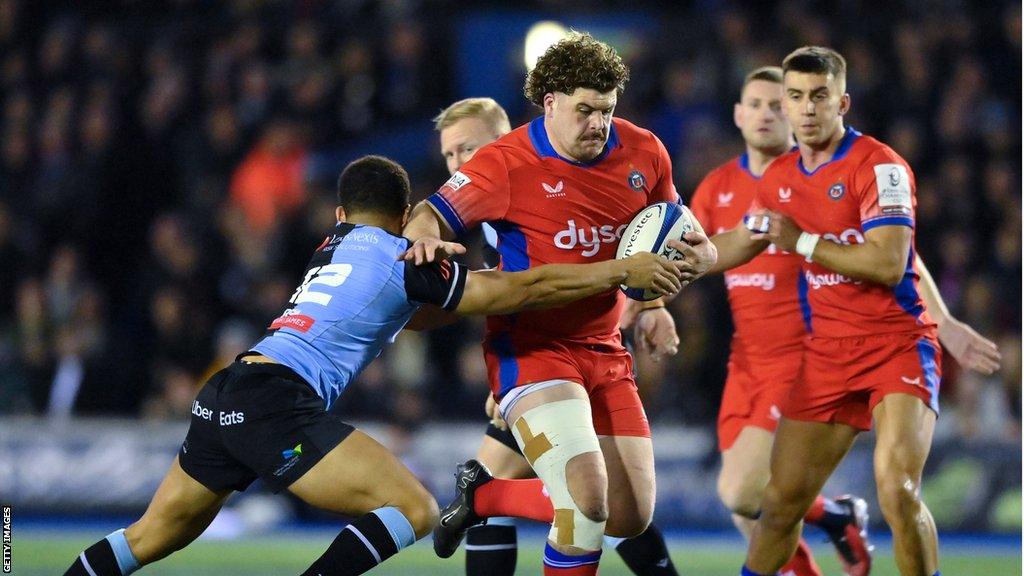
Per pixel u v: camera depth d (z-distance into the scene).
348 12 57.69
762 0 58.44
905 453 21.64
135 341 47.25
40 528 40.62
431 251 19.56
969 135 50.75
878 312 22.48
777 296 25.91
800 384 23.06
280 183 49.28
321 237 48.19
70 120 52.09
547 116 20.81
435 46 54.47
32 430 42.88
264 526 42.19
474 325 47.19
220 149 50.66
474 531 23.53
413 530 19.62
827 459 22.84
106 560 20.39
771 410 25.98
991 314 45.94
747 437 26.19
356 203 20.98
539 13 58.16
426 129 53.19
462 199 20.50
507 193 20.69
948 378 44.62
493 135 23.58
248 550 36.53
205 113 52.34
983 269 47.81
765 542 22.97
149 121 51.88
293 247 48.19
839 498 26.84
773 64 52.00
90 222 50.47
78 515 42.53
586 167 20.72
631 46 57.16
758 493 25.92
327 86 52.62
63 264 46.59
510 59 57.25
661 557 23.67
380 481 19.62
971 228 48.94
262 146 49.78
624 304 21.98
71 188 50.47
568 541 19.75
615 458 21.22
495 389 21.23
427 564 34.12
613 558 35.38
